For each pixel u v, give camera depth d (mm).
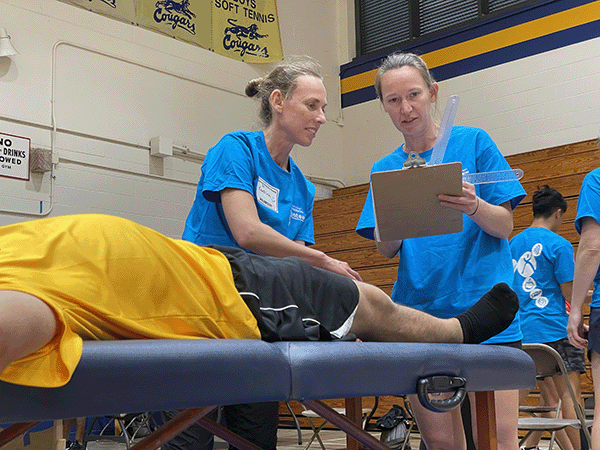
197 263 1250
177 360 976
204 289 1231
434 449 1911
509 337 1780
